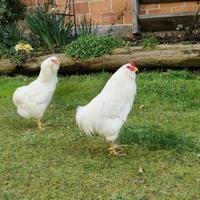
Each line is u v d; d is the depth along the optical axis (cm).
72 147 343
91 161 318
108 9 586
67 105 427
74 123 387
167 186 285
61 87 465
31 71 516
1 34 552
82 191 285
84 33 550
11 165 321
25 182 299
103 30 588
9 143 355
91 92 454
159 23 564
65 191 286
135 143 340
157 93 441
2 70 520
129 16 584
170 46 497
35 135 367
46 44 543
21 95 376
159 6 576
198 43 508
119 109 314
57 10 571
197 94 435
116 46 507
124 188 286
